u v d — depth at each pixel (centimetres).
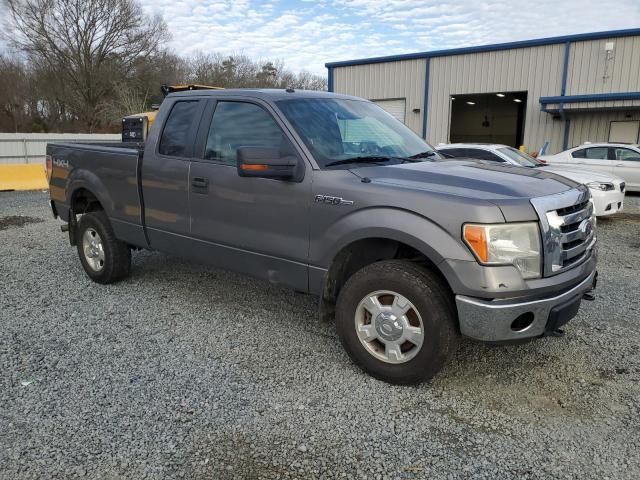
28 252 706
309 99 420
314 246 362
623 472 260
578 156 1454
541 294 306
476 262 297
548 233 307
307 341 415
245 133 406
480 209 297
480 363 378
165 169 455
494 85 2241
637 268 657
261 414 310
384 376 344
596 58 2022
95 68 4566
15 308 483
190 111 452
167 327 441
